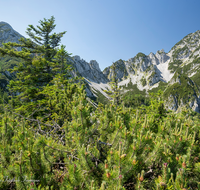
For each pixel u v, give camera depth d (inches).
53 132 198.5
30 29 837.2
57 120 252.2
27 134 101.0
